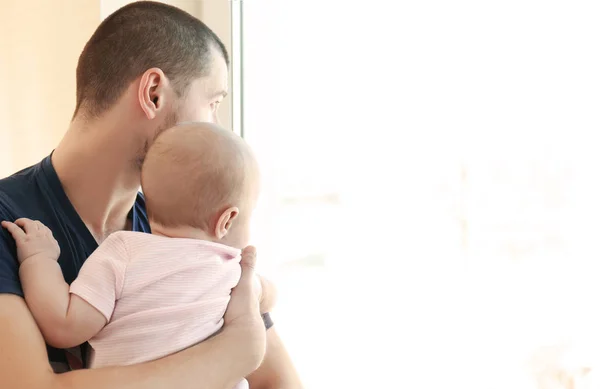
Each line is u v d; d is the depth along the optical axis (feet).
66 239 3.70
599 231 4.52
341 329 6.13
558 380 4.75
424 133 5.60
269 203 6.32
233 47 5.93
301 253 6.33
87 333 3.09
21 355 2.92
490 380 5.16
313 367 6.22
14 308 3.01
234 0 5.90
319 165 6.25
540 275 4.85
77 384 2.89
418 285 5.67
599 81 4.48
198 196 3.37
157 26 3.85
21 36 6.89
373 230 5.99
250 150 3.58
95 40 3.92
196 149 3.38
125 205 4.12
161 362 3.06
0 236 3.20
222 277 3.39
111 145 3.85
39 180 3.80
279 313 6.38
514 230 5.00
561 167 4.71
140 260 3.20
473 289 5.28
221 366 3.18
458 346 5.37
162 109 3.86
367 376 5.95
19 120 7.08
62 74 6.51
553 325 4.78
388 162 5.87
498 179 5.09
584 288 4.61
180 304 3.22
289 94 6.26
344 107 6.11
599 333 4.54
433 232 5.57
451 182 5.42
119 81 3.79
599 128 4.49
